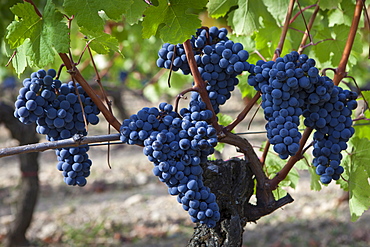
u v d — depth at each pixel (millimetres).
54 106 1819
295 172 2186
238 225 1908
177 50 1874
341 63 1969
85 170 1865
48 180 7031
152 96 5117
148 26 1831
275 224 5059
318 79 1815
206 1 1821
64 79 3916
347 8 2205
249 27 2170
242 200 1931
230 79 1877
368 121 2096
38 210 5891
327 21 2332
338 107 1854
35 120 1817
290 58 1810
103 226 5285
